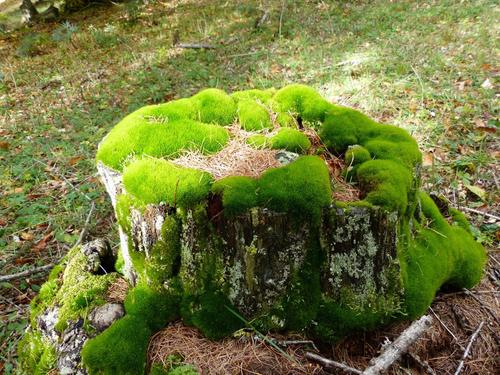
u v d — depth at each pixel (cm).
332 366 61
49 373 66
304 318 64
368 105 142
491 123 131
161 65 211
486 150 122
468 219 101
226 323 64
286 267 62
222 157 68
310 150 73
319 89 158
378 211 59
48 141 152
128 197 63
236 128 76
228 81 180
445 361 69
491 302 78
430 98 144
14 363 80
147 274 65
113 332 63
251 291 62
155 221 61
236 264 61
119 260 81
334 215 59
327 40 211
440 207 92
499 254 92
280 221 59
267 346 64
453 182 110
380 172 64
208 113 77
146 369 62
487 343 71
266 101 82
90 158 140
